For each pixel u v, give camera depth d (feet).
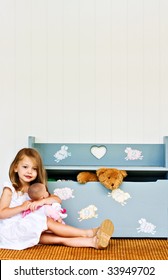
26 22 9.05
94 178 8.26
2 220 7.60
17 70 9.05
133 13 9.04
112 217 8.07
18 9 9.05
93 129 9.01
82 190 8.12
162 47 9.03
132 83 9.02
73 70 9.03
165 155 8.61
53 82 9.04
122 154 8.89
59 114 9.02
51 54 9.04
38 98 9.02
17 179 8.00
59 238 7.36
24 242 7.24
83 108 9.02
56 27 9.05
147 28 9.04
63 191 8.13
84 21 9.04
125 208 8.07
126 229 8.05
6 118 9.02
